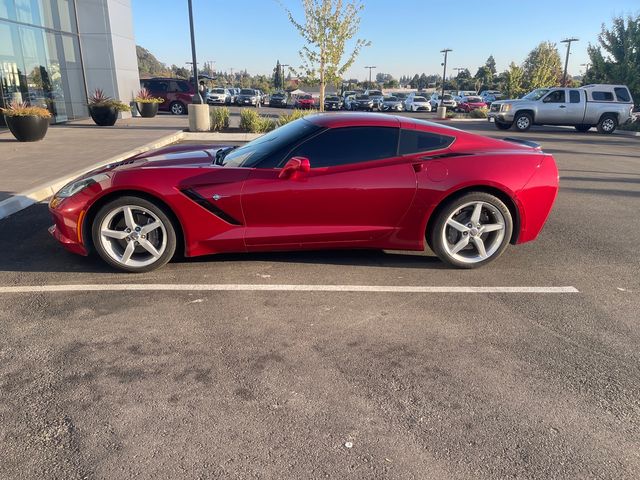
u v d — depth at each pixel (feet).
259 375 9.31
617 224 20.63
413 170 13.91
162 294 12.72
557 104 69.15
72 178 24.97
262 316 11.68
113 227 13.83
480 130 70.69
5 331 10.71
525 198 14.43
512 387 9.13
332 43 52.95
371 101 132.05
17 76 50.24
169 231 13.62
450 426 8.04
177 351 10.07
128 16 71.77
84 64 66.18
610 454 7.51
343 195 13.71
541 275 14.69
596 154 44.73
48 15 56.65
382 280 13.99
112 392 8.70
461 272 14.76
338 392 8.86
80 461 7.11
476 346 10.56
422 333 11.07
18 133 38.63
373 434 7.80
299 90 186.09
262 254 15.71
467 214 14.71
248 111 50.06
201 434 7.72
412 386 9.09
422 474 7.02
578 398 8.86
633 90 87.71
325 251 16.15
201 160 14.88
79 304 12.07
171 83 84.17
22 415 8.05
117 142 39.63
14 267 14.32
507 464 7.25
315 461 7.20
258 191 13.43
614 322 11.79
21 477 6.81
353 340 10.69
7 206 19.53
